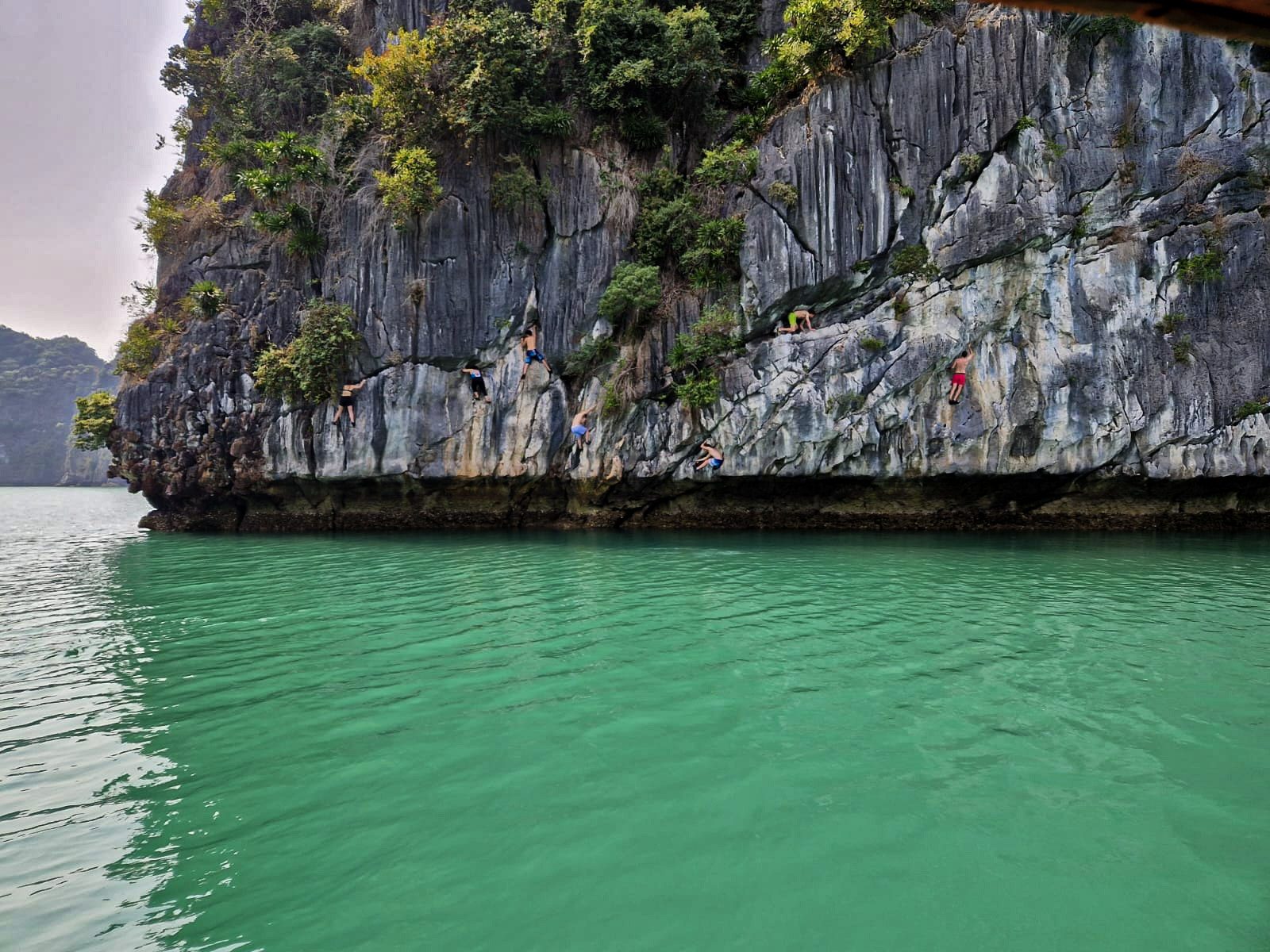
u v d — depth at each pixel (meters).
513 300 18.12
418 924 3.17
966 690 5.88
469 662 6.78
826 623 8.12
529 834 3.85
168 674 6.58
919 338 16.47
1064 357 16.02
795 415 17.03
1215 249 15.69
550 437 18.22
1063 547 14.34
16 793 4.38
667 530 18.41
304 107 20.56
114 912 3.28
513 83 17.66
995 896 3.32
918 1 16.53
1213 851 3.64
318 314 18.05
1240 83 15.75
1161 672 6.30
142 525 21.22
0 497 54.28
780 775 4.46
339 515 19.47
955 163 16.12
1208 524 16.83
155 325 21.45
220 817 4.08
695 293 17.89
